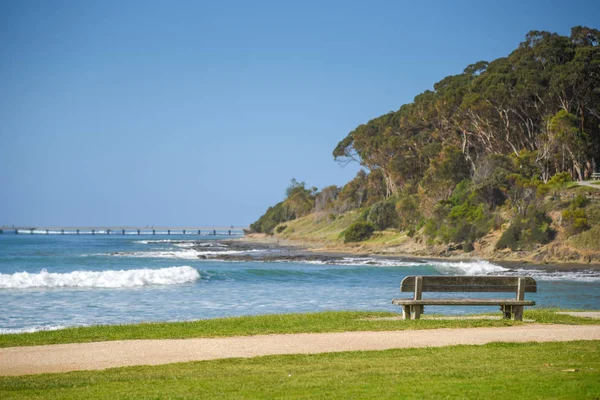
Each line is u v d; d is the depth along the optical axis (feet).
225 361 39.17
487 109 325.62
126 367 37.91
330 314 63.16
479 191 290.97
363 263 225.15
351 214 483.51
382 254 297.12
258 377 34.17
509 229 259.19
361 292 114.83
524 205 266.57
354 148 462.19
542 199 270.05
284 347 43.98
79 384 33.24
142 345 45.62
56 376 35.63
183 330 52.95
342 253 314.76
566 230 246.06
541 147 311.27
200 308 88.89
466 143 361.30
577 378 32.01
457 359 38.34
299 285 130.00
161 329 53.72
